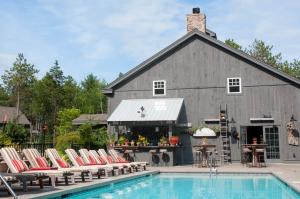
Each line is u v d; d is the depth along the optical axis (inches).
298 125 1159.0
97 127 1701.5
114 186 693.9
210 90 1234.6
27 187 569.9
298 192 533.3
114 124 1210.6
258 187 678.5
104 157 873.5
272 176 837.8
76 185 595.2
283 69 2394.2
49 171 589.6
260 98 1194.0
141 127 1247.5
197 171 904.3
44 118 3051.2
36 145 940.6
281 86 1182.3
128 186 721.0
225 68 1232.2
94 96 3356.3
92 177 733.9
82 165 754.2
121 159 939.3
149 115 1184.8
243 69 1217.4
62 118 1996.8
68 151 749.9
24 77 3277.6
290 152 1153.4
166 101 1246.3
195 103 1241.4
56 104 3061.0
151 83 1286.9
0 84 3508.9
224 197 565.0
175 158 1155.3
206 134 1140.5
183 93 1256.2
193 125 1229.7
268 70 1194.6
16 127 914.1
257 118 1185.4
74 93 3319.4
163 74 1279.5
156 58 1282.0
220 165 1106.7
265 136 1176.8
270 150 1169.4
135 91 1298.0
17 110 2677.2
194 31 1259.2
